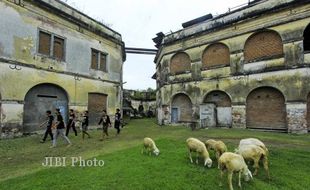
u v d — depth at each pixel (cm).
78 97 1720
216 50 1961
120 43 2203
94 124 1861
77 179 608
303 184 600
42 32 1495
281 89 1545
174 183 588
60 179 607
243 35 1781
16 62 1318
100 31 1948
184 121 2145
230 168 566
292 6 1527
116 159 814
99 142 1209
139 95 4278
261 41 1692
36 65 1435
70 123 1359
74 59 1706
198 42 2075
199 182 603
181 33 2241
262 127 1645
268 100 1631
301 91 1459
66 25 1656
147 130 1788
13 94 1297
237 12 1836
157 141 1166
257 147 675
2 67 1251
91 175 639
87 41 1833
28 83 1381
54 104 1566
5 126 1251
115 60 2141
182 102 2183
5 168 733
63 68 1617
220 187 579
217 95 1933
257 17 1697
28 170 711
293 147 980
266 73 1627
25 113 1385
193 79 2072
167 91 2294
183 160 805
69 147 1065
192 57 2108
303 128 1437
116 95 2119
